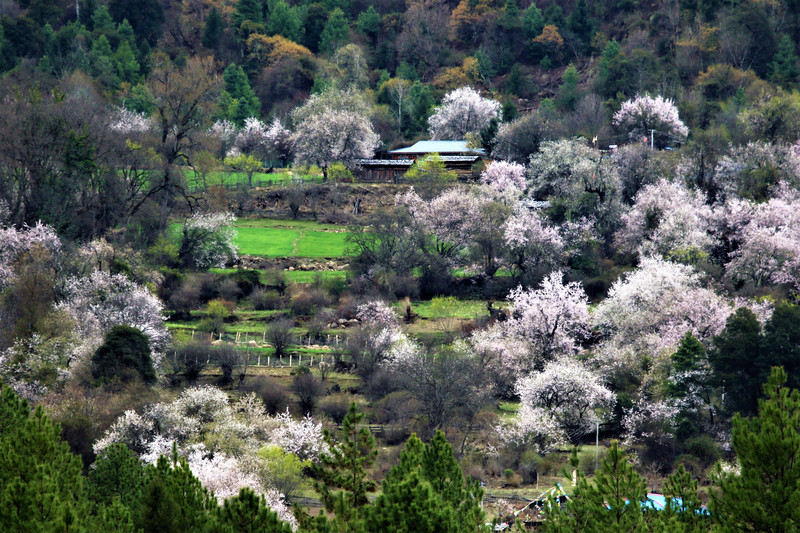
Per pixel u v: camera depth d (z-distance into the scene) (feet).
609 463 427.33
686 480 445.78
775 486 386.32
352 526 372.79
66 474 449.06
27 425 450.30
